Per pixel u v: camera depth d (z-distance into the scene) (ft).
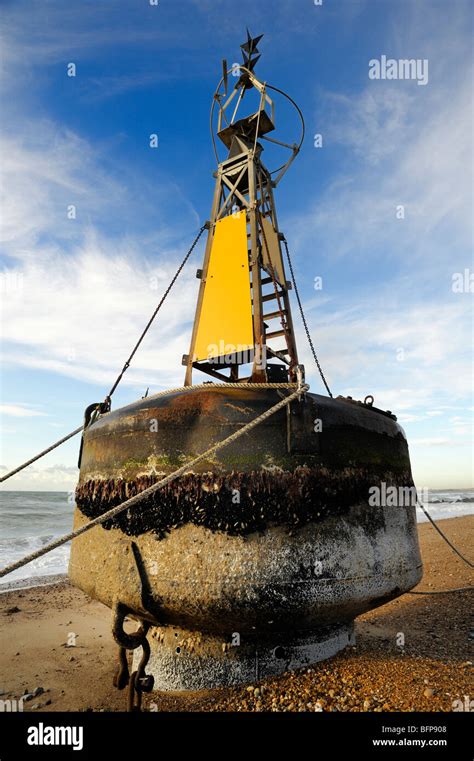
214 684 12.28
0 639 19.53
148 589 11.31
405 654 14.17
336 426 12.66
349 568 11.77
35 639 19.56
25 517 106.11
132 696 11.02
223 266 17.54
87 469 13.87
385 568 12.67
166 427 12.18
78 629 21.27
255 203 17.85
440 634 16.80
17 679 14.94
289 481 11.46
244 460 11.51
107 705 12.79
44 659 16.88
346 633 14.66
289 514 11.32
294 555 11.18
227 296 16.94
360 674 12.48
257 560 10.98
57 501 171.42
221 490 11.28
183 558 11.16
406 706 11.00
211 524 11.21
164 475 11.72
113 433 13.08
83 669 15.81
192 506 11.34
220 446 10.80
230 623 11.34
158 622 12.16
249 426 11.03
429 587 25.95
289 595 10.94
